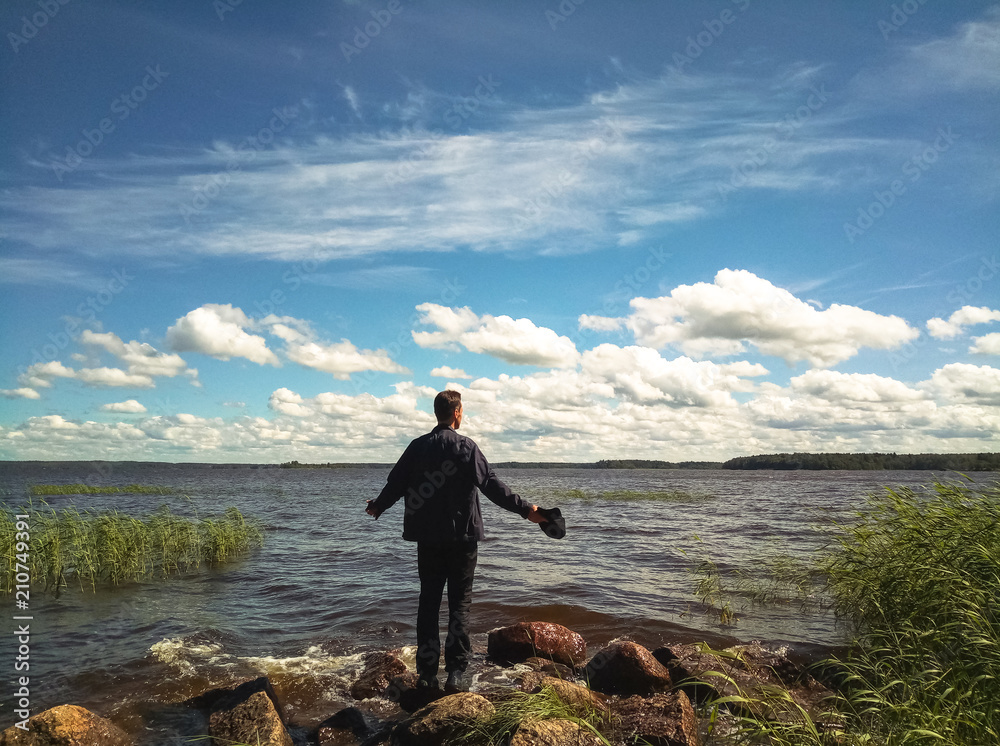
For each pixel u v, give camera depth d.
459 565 4.49
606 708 3.94
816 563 8.12
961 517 5.34
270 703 3.88
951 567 4.74
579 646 5.43
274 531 16.08
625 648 4.66
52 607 7.31
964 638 3.93
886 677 4.04
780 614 6.70
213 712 3.95
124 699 4.43
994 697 3.23
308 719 4.22
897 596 5.21
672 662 4.85
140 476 110.88
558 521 4.44
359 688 4.65
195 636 6.02
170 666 5.15
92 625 6.46
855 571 6.00
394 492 4.55
